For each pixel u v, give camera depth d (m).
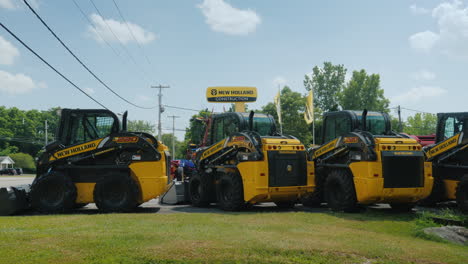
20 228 7.30
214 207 12.51
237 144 11.52
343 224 8.51
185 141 65.88
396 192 10.28
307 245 6.10
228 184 11.52
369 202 10.51
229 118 12.69
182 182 13.46
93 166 10.82
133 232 6.86
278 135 12.30
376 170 10.20
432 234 7.46
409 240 7.09
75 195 10.66
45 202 10.55
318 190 12.42
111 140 10.90
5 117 92.06
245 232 7.05
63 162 10.96
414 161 10.48
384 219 9.36
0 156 80.38
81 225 7.68
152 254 5.44
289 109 55.47
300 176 11.32
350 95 62.34
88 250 5.61
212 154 12.49
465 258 5.86
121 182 10.55
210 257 5.38
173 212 10.95
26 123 92.88
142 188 10.78
